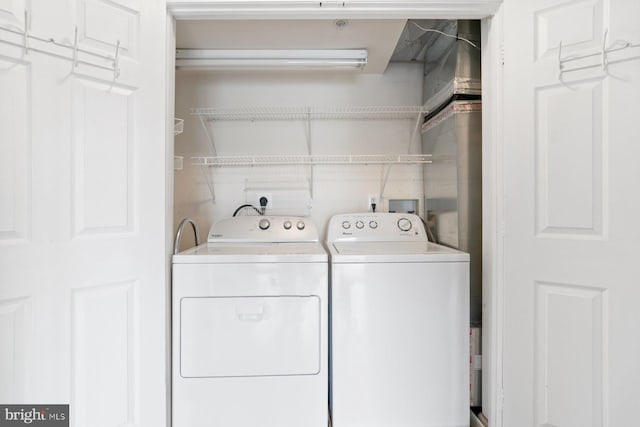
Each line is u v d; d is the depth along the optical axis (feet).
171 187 4.87
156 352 4.49
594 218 4.02
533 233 4.41
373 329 4.90
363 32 5.91
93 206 3.99
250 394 4.78
